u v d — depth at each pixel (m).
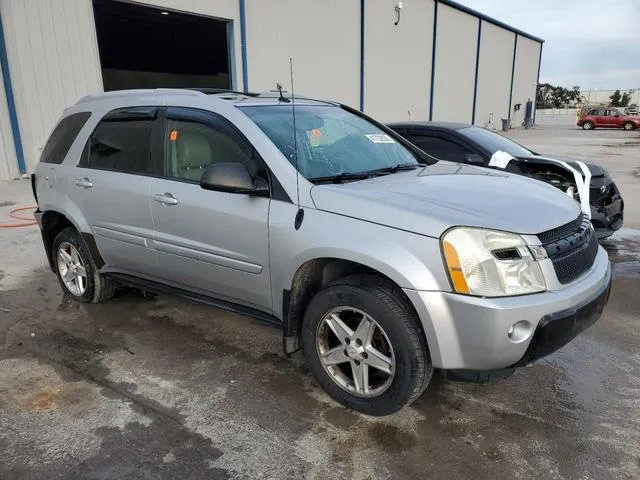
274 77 16.50
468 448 2.77
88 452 2.73
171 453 2.72
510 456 2.70
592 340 4.00
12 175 10.95
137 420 3.00
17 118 10.82
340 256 2.85
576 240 2.94
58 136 4.76
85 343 3.97
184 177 3.69
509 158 6.21
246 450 2.75
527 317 2.55
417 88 25.23
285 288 3.15
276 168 3.20
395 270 2.67
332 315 3.03
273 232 3.13
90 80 11.90
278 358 3.72
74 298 4.80
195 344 3.94
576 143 25.22
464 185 3.32
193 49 23.23
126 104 4.19
